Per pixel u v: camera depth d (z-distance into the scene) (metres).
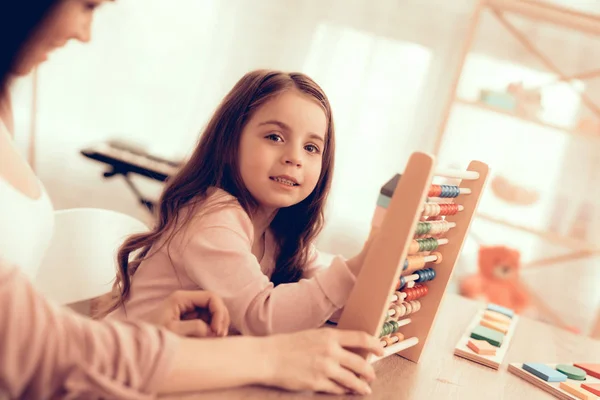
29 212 0.74
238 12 3.07
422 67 2.94
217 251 0.78
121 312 0.89
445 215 0.86
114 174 2.80
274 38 3.05
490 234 2.89
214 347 0.59
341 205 3.04
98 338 0.51
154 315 0.71
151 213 2.85
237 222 0.83
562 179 2.82
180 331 0.67
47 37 0.62
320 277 0.73
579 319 2.82
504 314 1.28
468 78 2.90
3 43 0.60
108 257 1.10
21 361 0.48
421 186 0.67
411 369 0.83
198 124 3.15
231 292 0.75
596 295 2.81
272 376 0.61
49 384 0.49
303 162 0.85
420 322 0.87
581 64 2.81
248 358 0.60
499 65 2.87
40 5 0.58
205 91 3.14
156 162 2.86
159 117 3.21
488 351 0.94
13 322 0.48
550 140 2.83
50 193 3.23
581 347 1.17
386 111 2.98
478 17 2.56
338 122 3.02
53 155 3.23
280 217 1.00
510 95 2.61
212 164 0.88
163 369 0.54
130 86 3.21
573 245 2.63
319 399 0.64
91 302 1.23
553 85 2.81
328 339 0.66
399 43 2.95
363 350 0.69
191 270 0.80
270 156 0.84
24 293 0.49
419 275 0.83
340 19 2.98
